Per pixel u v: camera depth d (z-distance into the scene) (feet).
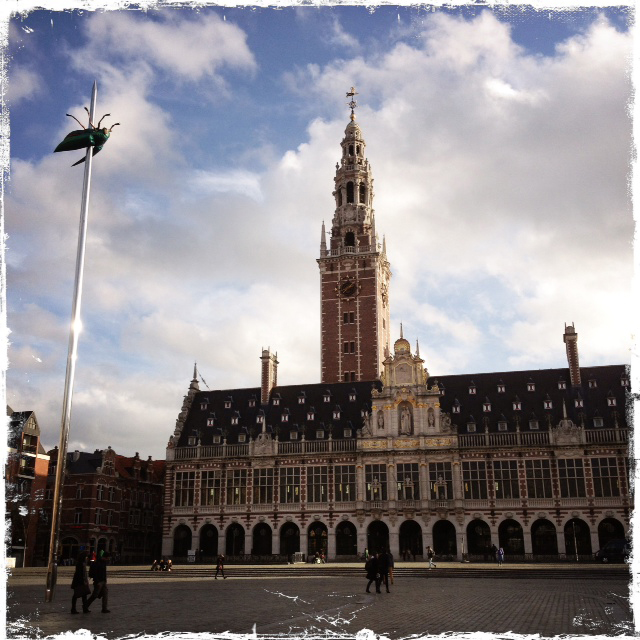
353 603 95.71
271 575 181.88
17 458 249.34
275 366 316.60
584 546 248.73
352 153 385.50
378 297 352.69
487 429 263.08
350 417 288.51
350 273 355.97
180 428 297.74
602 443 250.57
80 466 295.89
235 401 310.04
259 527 278.67
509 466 256.52
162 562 204.33
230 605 92.63
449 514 255.29
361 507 263.29
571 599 101.24
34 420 261.03
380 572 117.70
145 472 335.06
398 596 108.78
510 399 276.82
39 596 104.53
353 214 369.71
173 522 280.72
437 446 263.49
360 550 259.60
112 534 297.12
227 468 281.95
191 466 285.23
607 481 247.91
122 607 89.20
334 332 350.64
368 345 344.90
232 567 209.67
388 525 259.60
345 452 272.10
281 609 86.84
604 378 272.72
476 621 73.10
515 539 255.29
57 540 91.81
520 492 253.03
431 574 175.11
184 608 88.07
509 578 162.71
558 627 67.77
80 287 92.94
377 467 268.21
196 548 275.80
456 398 282.77
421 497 259.60
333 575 178.70
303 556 246.88
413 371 273.75
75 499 286.66
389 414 271.49
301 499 271.69
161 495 347.15
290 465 276.82
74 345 91.04
